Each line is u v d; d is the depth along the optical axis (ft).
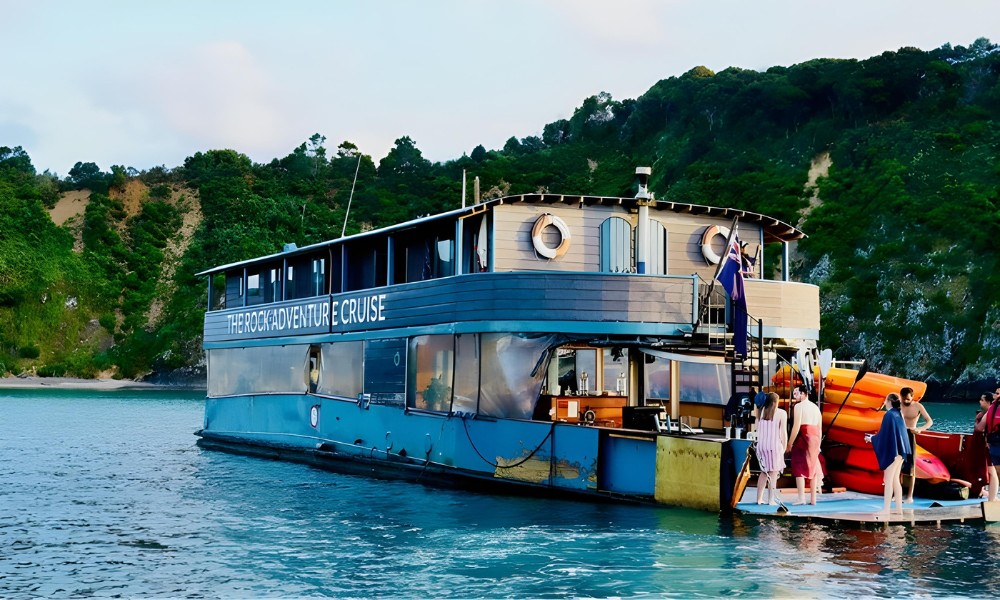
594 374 62.54
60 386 360.69
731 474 48.26
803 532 45.42
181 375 373.81
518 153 553.23
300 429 77.61
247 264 88.89
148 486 68.28
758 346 57.67
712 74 530.68
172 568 41.68
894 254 317.01
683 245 65.41
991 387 268.00
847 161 380.37
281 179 516.73
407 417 64.03
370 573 39.78
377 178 515.50
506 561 41.04
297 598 36.27
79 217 487.61
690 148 446.60
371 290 68.49
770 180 392.68
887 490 47.73
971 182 334.44
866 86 405.39
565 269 61.57
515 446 55.52
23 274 417.49
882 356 293.02
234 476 72.84
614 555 41.50
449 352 60.29
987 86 390.42
